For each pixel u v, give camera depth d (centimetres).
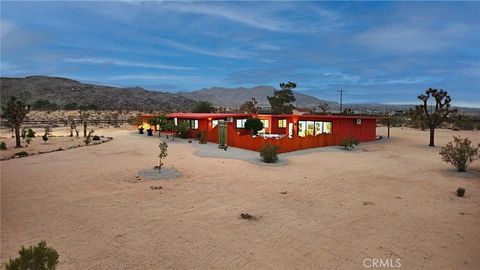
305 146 2858
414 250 877
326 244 911
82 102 16288
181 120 3997
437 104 3114
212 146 3011
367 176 1792
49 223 1066
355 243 918
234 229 1014
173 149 2805
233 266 787
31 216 1132
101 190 1470
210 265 792
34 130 5141
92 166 2028
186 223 1063
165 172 1806
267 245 903
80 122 6669
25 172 1853
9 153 2644
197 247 889
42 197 1362
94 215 1141
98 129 5369
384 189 1514
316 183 1619
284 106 6762
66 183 1595
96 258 826
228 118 3803
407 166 2111
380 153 2695
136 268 777
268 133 3844
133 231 998
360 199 1349
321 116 3391
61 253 852
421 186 1576
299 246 898
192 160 2244
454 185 1599
